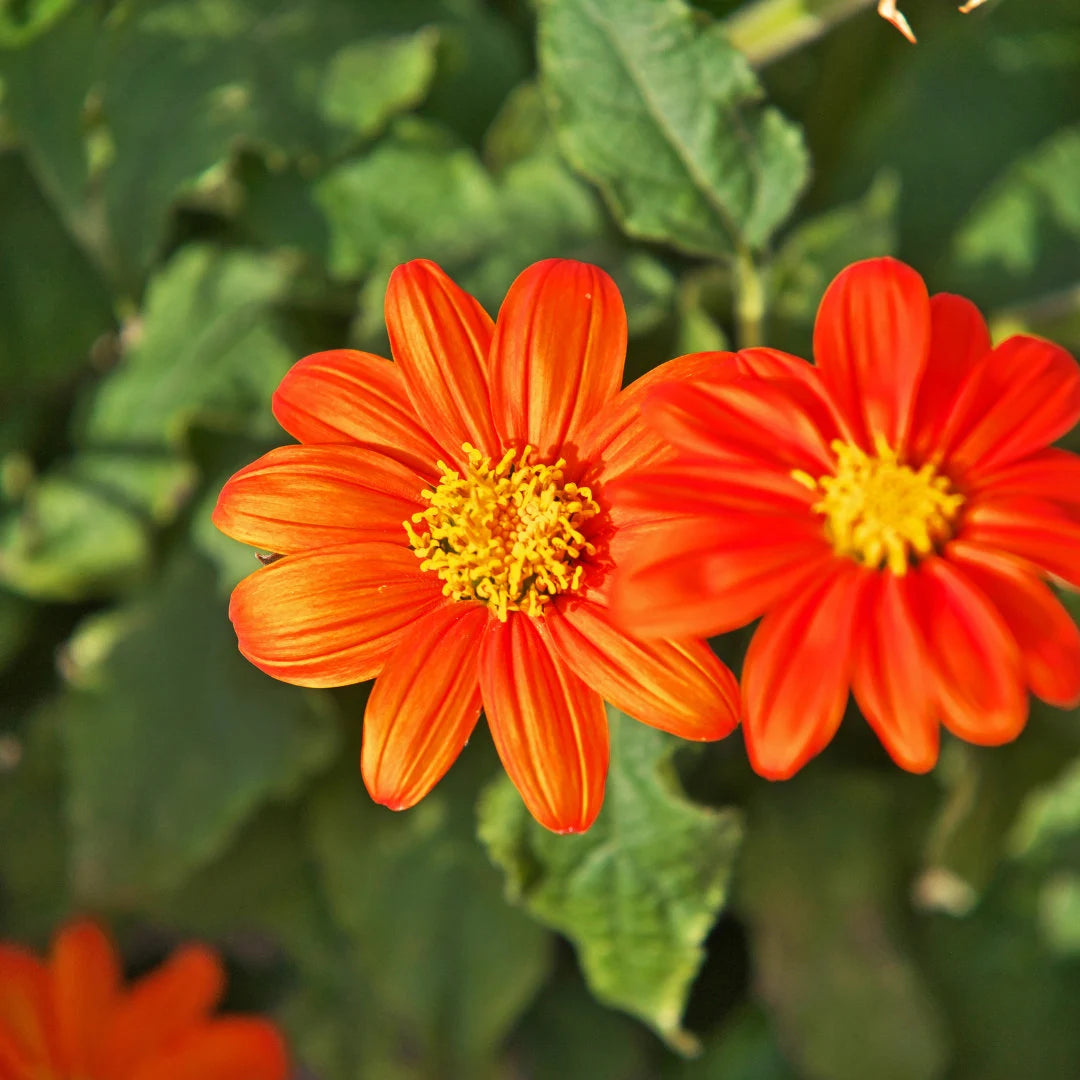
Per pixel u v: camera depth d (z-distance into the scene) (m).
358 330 0.57
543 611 0.48
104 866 0.58
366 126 0.58
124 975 0.66
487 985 0.59
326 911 0.61
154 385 0.60
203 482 0.59
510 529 0.48
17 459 0.63
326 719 0.59
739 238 0.52
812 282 0.58
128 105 0.57
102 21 0.58
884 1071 0.59
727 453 0.46
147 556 0.60
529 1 0.62
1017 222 0.60
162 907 0.61
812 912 0.59
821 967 0.59
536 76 0.61
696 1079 0.61
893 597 0.46
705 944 0.62
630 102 0.52
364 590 0.47
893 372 0.46
